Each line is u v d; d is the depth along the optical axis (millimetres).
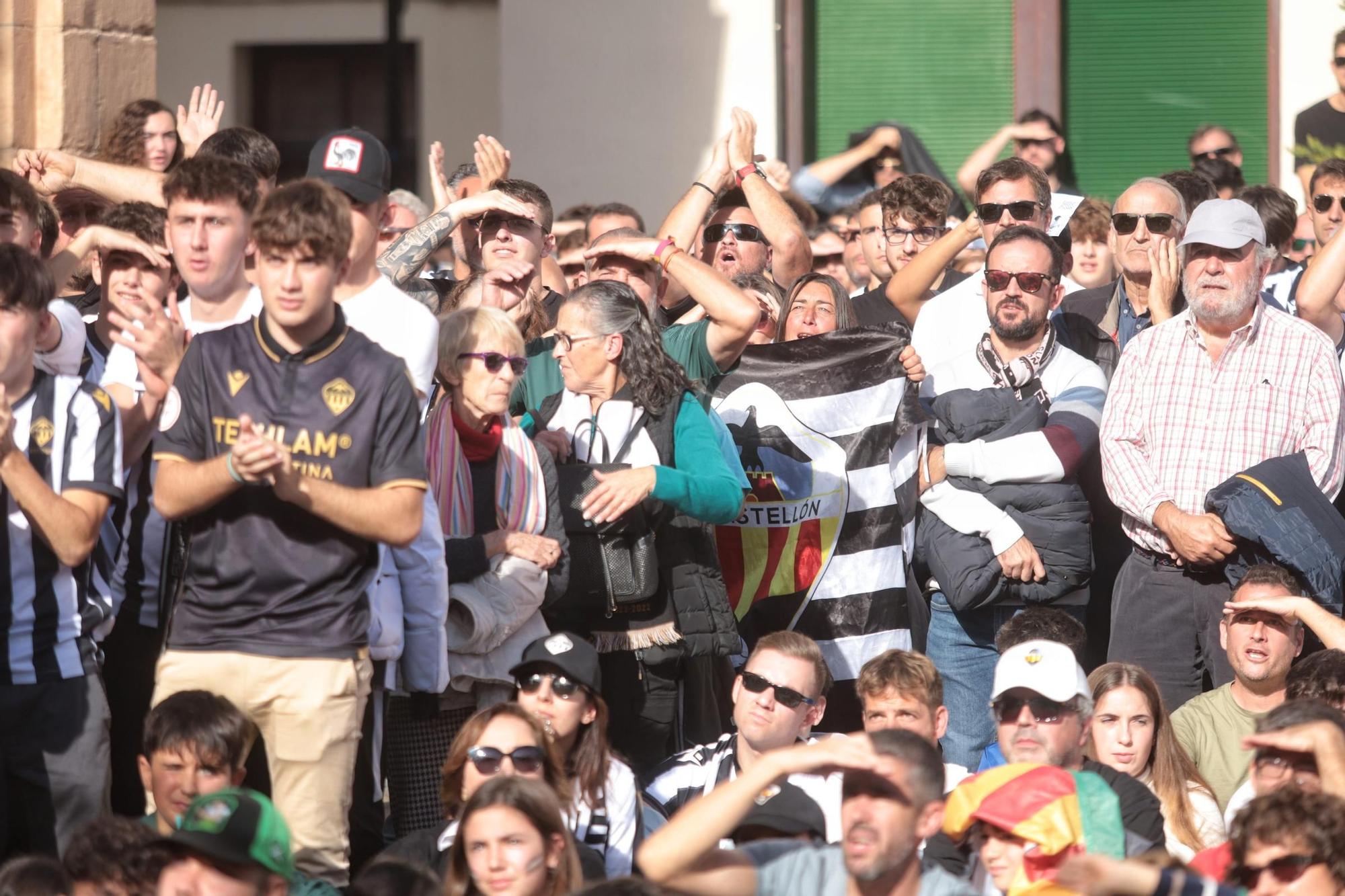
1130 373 22766
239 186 17109
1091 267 27703
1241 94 37844
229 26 47719
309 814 15656
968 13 38594
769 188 25984
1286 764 15977
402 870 15453
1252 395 22062
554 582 19312
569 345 20516
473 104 46625
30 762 16234
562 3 39719
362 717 16766
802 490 23359
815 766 13836
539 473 19422
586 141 39781
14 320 15898
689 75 39219
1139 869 13047
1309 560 21016
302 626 15539
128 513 17719
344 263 15578
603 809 18047
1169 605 22234
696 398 21094
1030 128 36438
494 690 19031
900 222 27109
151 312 17000
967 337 24203
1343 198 27469
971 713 22984
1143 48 38219
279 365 15531
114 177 22906
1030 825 13773
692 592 20516
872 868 13688
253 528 15469
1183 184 26672
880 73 38969
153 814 17062
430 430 19000
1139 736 19188
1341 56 34156
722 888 14000
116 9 27719
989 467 22531
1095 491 23938
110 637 17938
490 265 21766
